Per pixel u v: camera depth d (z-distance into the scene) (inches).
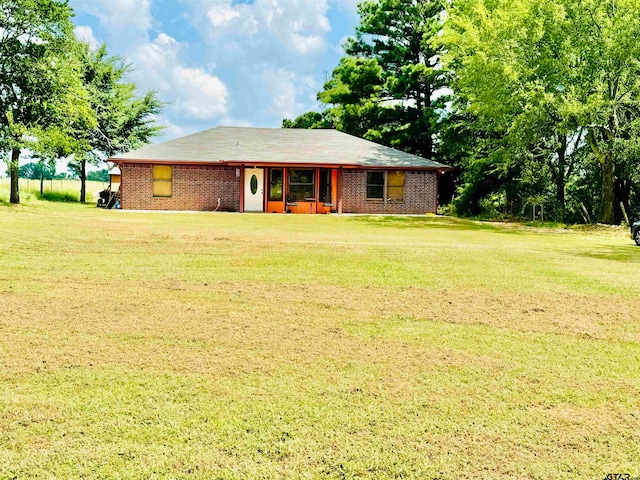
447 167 977.5
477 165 957.8
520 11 764.0
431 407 120.7
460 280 279.4
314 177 958.4
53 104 847.1
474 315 206.8
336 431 108.1
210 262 323.9
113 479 89.5
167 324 185.6
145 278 267.0
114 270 287.3
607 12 746.8
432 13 1285.7
